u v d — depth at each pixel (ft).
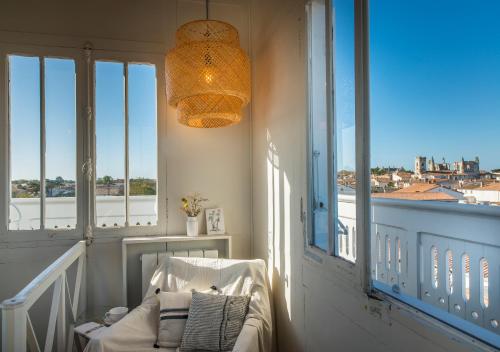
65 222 8.79
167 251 9.11
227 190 9.82
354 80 4.64
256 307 7.02
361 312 4.64
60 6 8.84
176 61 7.03
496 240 5.09
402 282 7.32
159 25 9.41
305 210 6.40
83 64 8.93
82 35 8.95
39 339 8.42
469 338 3.10
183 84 6.90
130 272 8.94
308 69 6.23
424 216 6.62
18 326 4.46
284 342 7.56
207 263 8.07
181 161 9.52
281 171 7.66
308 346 6.34
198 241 9.37
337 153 5.49
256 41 9.50
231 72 6.97
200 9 9.73
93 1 9.04
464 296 5.78
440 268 6.28
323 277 5.72
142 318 7.05
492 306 5.16
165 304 7.23
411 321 3.72
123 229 9.07
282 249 7.64
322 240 6.06
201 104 7.09
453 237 5.94
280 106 7.69
